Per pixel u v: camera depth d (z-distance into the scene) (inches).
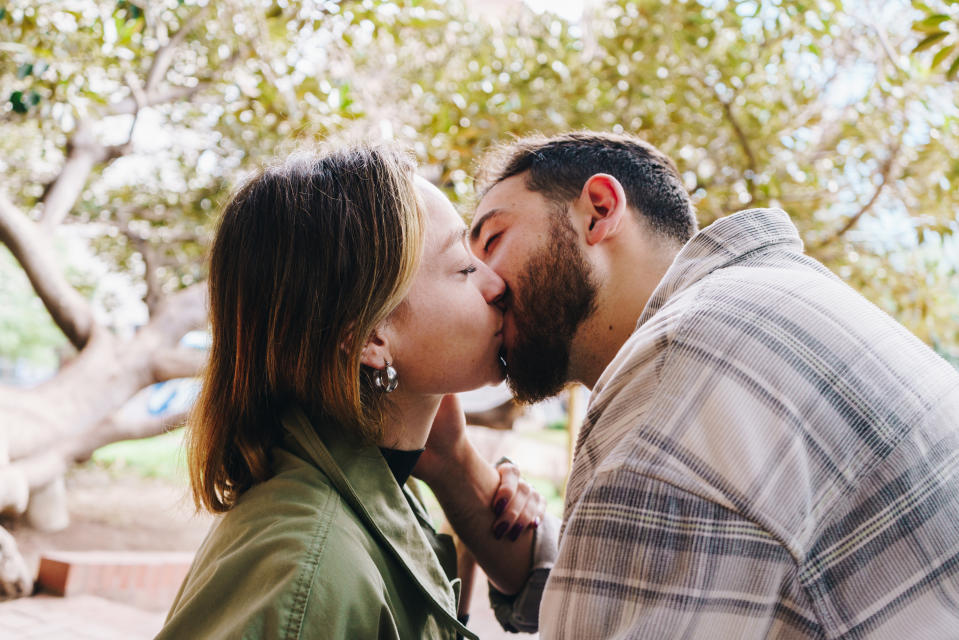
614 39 205.9
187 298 244.5
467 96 209.8
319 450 46.9
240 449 49.6
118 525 304.7
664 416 38.7
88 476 398.3
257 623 38.2
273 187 48.9
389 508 47.9
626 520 37.4
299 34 185.9
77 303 231.9
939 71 160.4
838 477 38.7
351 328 46.9
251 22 178.9
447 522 72.8
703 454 37.5
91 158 244.7
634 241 59.9
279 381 48.1
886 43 152.3
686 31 196.2
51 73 170.1
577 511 39.0
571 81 206.1
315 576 39.7
